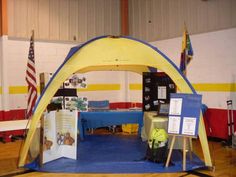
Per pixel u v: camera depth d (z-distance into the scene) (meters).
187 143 5.09
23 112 7.50
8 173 4.54
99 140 6.79
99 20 8.84
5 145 6.63
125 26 9.03
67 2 8.26
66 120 5.25
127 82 9.12
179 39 7.67
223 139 6.72
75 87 5.84
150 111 6.42
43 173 4.52
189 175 4.39
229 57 6.55
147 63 5.01
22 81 7.49
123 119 6.77
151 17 8.44
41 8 7.81
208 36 6.97
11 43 7.33
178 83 4.93
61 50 8.19
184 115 4.54
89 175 4.39
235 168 4.75
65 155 5.26
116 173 4.46
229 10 6.54
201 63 7.14
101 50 5.02
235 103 6.45
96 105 7.78
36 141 5.07
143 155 5.39
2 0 7.11
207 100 7.05
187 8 7.46
